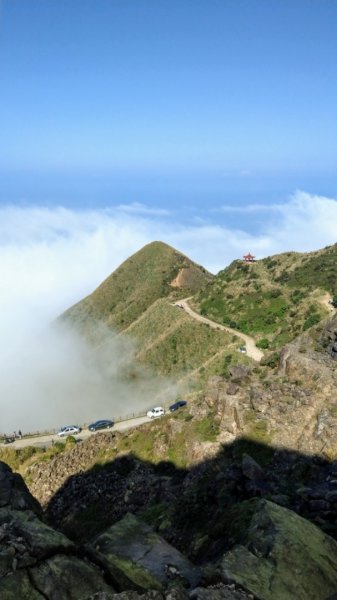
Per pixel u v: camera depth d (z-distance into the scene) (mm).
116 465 63969
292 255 176375
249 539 21516
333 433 46281
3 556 18797
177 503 39156
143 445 65250
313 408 51844
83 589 18594
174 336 150000
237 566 19375
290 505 31641
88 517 58750
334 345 61562
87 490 62969
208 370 123438
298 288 148500
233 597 17719
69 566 19172
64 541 20156
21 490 28750
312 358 59656
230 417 56656
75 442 79688
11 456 78875
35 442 83938
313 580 19328
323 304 132500
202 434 58594
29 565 18812
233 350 126750
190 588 19109
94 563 20172
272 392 56688
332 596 18906
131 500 56844
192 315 160375
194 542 28797
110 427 87188
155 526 37938
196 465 54750
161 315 169125
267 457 48906
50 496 66062
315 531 22297
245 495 35844
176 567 20141
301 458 45750
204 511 36281
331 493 30359
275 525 21938
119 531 22266
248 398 57781
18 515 21938
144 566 20078
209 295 170750
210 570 19188
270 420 52875
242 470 37281
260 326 138625
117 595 17047
